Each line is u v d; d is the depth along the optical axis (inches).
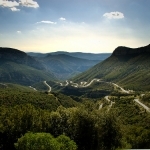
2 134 2972.4
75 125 2987.2
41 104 6407.5
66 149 1972.2
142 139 3223.4
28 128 3078.2
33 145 1824.6
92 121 2935.5
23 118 3120.1
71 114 3166.8
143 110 5615.2
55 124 3134.8
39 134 1907.0
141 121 4635.8
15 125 3048.7
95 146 2935.5
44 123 3152.1
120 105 6678.2
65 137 2066.9
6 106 5300.2
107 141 2947.8
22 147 1876.2
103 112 3088.1
